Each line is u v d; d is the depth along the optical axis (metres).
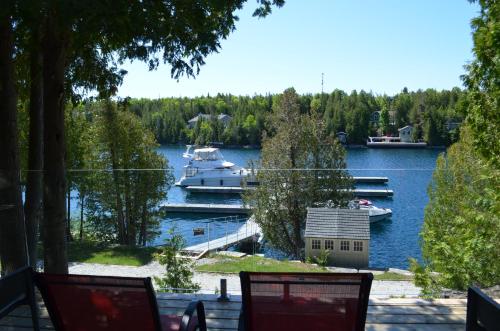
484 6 7.82
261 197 31.00
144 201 28.44
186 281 10.75
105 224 28.73
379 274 20.80
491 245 10.84
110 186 27.95
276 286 3.10
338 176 30.98
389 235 36.19
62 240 7.20
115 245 24.91
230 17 7.07
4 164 6.43
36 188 8.12
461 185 20.02
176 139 126.12
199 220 43.03
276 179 30.66
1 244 6.57
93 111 27.41
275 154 31.14
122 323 3.18
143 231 29.28
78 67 8.25
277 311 3.17
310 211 28.81
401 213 43.53
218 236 36.19
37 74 7.36
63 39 6.72
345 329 3.14
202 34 6.38
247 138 116.25
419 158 87.44
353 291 3.04
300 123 31.58
